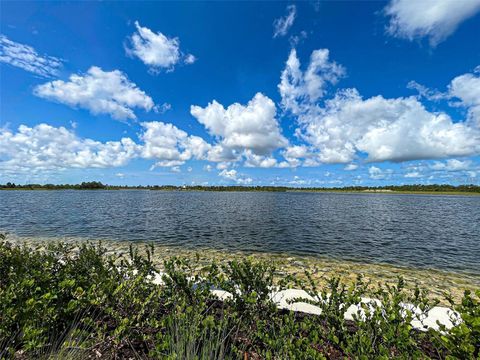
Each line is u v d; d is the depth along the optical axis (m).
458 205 52.59
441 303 6.15
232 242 14.05
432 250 12.74
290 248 12.83
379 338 2.80
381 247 13.35
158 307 3.48
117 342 2.72
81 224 19.78
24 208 33.06
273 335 2.91
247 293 3.42
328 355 2.87
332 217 27.48
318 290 6.46
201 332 2.76
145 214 28.17
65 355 2.58
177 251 11.63
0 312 2.58
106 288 3.16
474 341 2.01
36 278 3.30
